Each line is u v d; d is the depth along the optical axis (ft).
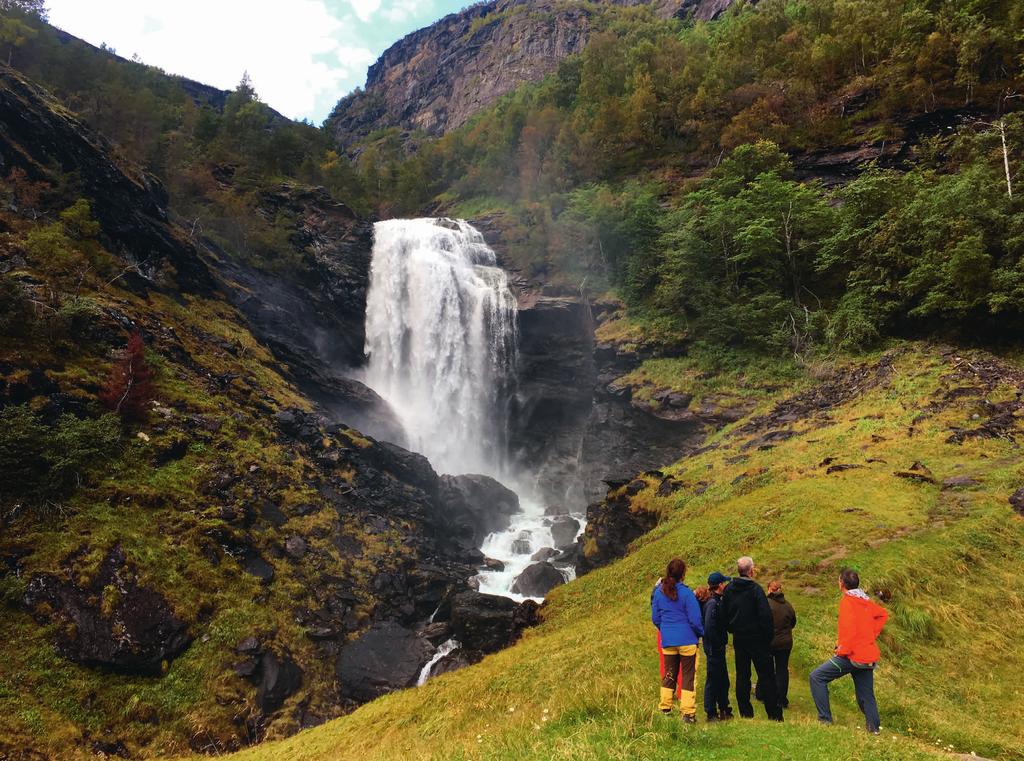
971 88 149.07
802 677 35.70
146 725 55.83
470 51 588.09
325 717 63.10
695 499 85.35
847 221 129.70
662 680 26.86
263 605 71.00
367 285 192.54
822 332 128.67
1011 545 49.80
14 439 68.39
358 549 86.94
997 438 70.23
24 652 55.88
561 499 161.58
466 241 203.41
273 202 196.95
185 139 204.44
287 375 131.85
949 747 27.91
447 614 82.69
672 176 199.52
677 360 143.84
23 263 95.76
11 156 112.37
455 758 26.17
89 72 188.14
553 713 29.17
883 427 83.41
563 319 175.42
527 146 251.60
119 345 95.96
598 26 486.38
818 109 178.29
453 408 174.91
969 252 99.45
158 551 68.90
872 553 51.06
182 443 85.51
